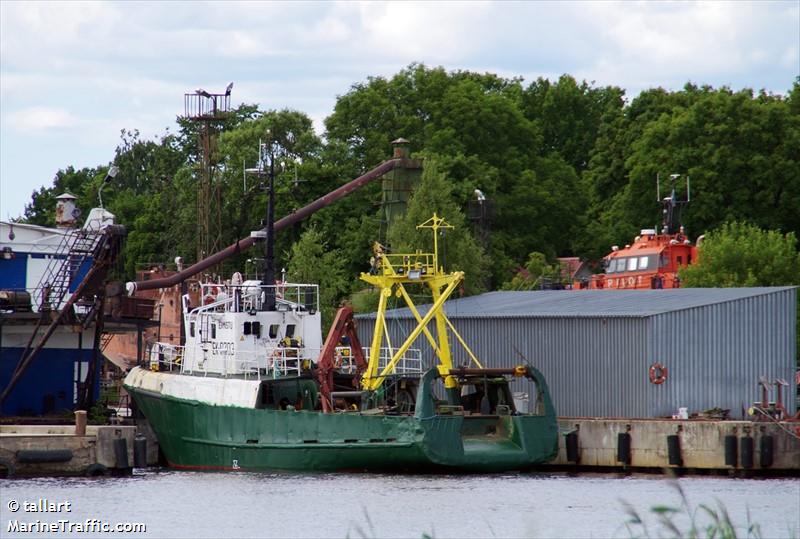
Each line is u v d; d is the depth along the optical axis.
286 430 187.12
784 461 194.25
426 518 153.50
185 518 154.50
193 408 198.00
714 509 161.25
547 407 186.62
